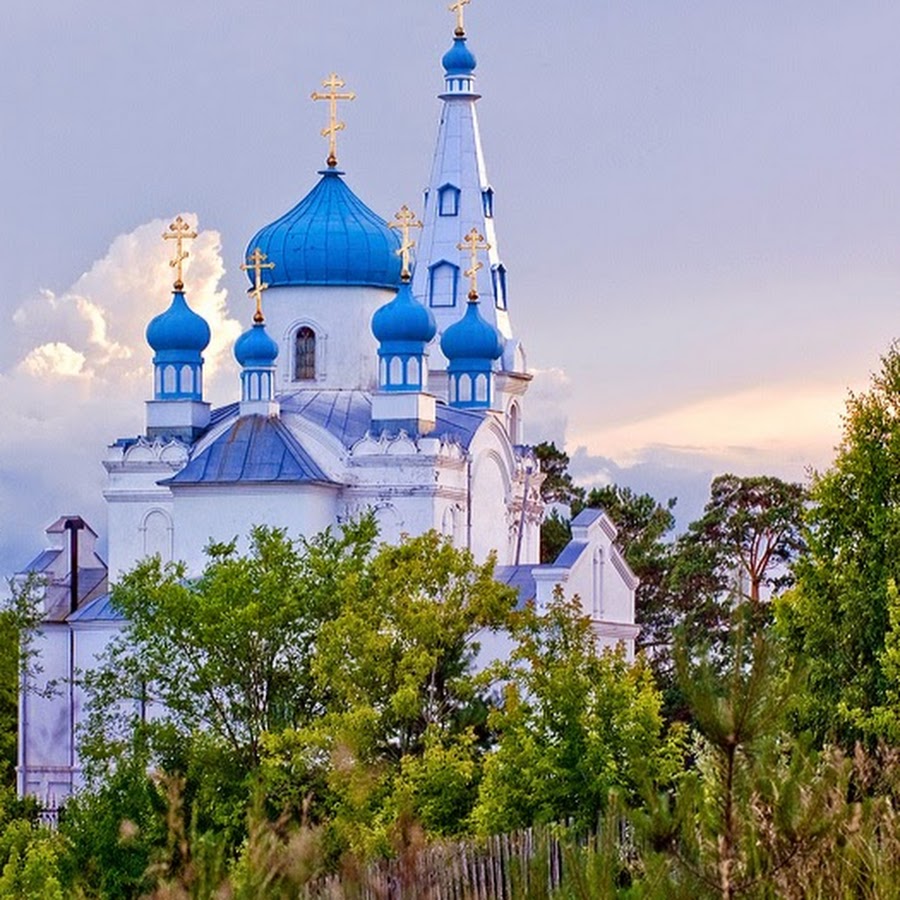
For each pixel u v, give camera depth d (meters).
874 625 77.44
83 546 159.75
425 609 92.25
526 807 72.06
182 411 153.00
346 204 158.62
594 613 141.25
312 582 109.06
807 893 31.98
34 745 150.00
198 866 35.97
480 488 149.88
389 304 147.75
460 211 175.38
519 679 90.38
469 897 40.75
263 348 146.88
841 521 81.00
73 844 75.75
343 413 151.25
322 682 94.12
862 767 34.84
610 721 72.56
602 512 141.88
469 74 178.12
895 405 82.38
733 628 31.86
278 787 84.38
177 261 154.75
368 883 33.50
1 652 134.50
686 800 32.59
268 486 142.38
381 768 79.25
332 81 160.00
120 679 114.38
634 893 33.47
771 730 30.91
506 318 174.75
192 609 109.06
